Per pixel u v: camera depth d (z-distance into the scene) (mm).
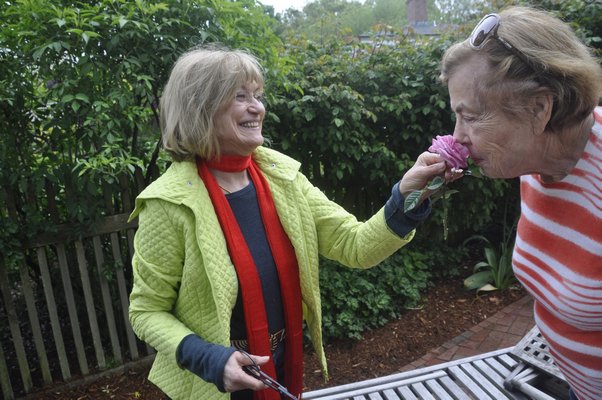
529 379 1750
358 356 3051
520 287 3887
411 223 1208
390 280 3668
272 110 3236
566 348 1056
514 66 827
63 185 2588
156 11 2371
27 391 2654
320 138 3434
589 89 810
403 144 4008
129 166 2312
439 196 1209
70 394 2682
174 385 1269
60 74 2344
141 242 1188
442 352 3047
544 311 1101
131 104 2416
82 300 2979
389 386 1816
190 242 1155
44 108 2574
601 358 992
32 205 2488
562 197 936
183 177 1190
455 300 3773
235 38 2557
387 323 3461
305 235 1321
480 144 919
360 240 1301
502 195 4117
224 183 1269
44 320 3172
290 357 1337
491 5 4137
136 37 2330
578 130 867
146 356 2938
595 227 884
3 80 2391
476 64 869
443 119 3957
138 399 2623
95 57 2275
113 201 2814
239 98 1181
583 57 839
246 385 1023
